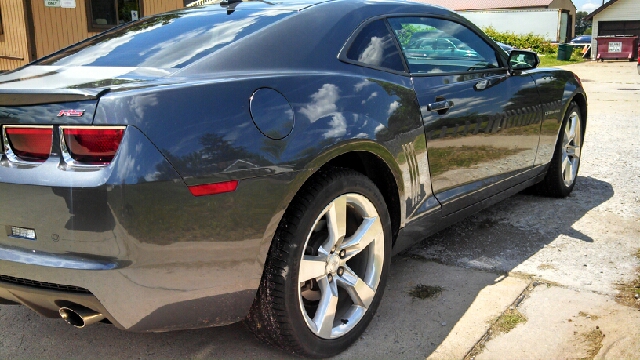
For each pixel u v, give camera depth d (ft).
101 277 6.22
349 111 8.04
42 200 6.31
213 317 7.11
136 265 6.28
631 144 21.89
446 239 12.36
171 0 40.91
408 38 9.93
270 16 8.81
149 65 7.84
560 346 8.14
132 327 6.69
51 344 8.55
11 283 6.80
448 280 10.37
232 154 6.66
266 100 7.17
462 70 10.80
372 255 8.68
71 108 6.28
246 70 7.64
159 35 9.02
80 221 6.19
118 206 6.08
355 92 8.30
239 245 6.83
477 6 133.39
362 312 8.45
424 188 9.62
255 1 9.91
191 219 6.46
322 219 7.97
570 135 14.93
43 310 7.14
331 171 7.77
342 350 8.14
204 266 6.70
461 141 10.32
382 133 8.39
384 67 9.20
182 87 6.66
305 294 8.24
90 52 9.05
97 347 8.46
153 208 6.23
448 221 10.71
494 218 13.64
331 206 7.72
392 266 11.03
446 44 10.67
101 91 6.32
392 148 8.63
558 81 13.89
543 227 12.97
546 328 8.62
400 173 8.91
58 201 6.23
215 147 6.57
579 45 109.60
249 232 6.86
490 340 8.38
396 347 8.26
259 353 8.23
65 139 6.30
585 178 17.13
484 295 9.74
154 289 6.49
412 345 8.30
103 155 6.19
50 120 6.32
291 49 8.21
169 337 8.70
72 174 6.21
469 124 10.44
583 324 8.68
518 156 12.42
